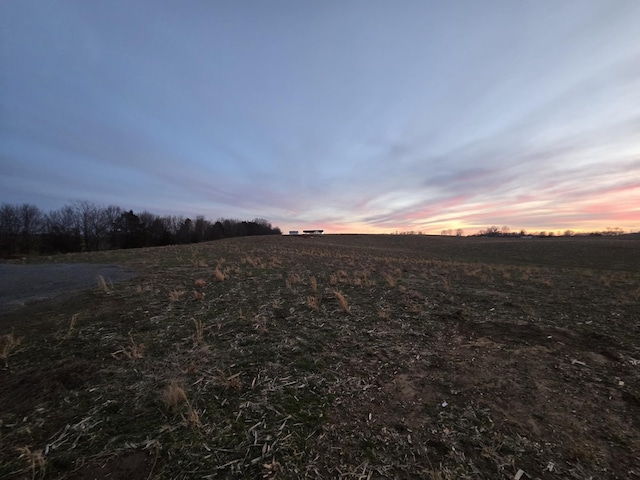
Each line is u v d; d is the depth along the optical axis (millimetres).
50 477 1932
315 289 7020
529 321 5062
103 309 5316
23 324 4586
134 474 1971
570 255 34156
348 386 3043
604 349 3939
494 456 2170
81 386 2934
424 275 10219
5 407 2619
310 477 1985
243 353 3707
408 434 2383
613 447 2250
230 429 2387
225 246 24922
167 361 3467
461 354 3789
